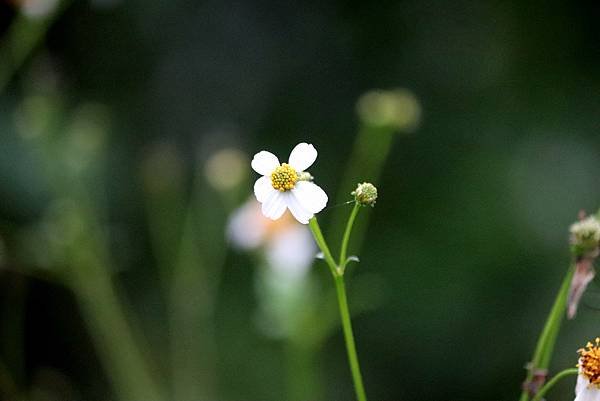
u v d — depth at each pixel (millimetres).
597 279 902
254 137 1433
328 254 832
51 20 1146
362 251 1350
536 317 1283
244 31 1461
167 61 1434
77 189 1146
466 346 1301
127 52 1410
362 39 1461
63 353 1318
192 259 1207
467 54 1459
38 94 1196
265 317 1103
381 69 1456
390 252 1347
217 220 1306
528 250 1326
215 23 1454
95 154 1225
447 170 1396
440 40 1460
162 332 1291
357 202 827
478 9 1472
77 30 1382
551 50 1465
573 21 1465
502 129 1424
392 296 1318
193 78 1438
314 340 1066
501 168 1383
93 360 1312
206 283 1241
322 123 1440
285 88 1454
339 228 1222
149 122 1406
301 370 1077
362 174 1223
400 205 1380
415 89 1448
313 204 827
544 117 1430
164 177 1279
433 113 1435
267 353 1284
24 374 1281
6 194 1193
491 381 1287
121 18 1402
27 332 1309
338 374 1290
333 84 1452
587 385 824
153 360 1280
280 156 1420
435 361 1299
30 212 1192
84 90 1378
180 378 1211
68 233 1090
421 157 1407
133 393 1118
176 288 1201
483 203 1361
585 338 1205
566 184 1367
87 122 1207
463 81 1451
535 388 846
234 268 1323
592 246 848
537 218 1343
